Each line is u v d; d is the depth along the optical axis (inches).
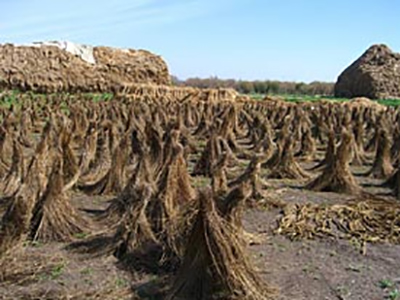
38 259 327.0
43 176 389.7
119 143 532.7
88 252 341.7
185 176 373.1
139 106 1135.6
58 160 406.9
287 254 350.9
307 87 3486.7
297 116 999.0
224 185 434.3
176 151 378.6
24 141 767.7
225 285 266.1
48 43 2426.2
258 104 1530.5
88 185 502.0
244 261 276.8
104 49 2474.2
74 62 2330.2
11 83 2185.0
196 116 1181.1
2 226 319.6
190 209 319.0
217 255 266.7
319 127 927.7
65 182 454.9
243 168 615.8
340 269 327.3
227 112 981.8
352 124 980.6
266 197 453.7
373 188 572.4
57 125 653.3
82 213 425.7
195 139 836.0
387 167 634.8
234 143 767.1
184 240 304.3
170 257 313.0
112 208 397.4
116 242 339.9
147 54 2566.4
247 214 430.0
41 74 2239.2
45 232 364.8
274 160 613.0
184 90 2043.6
